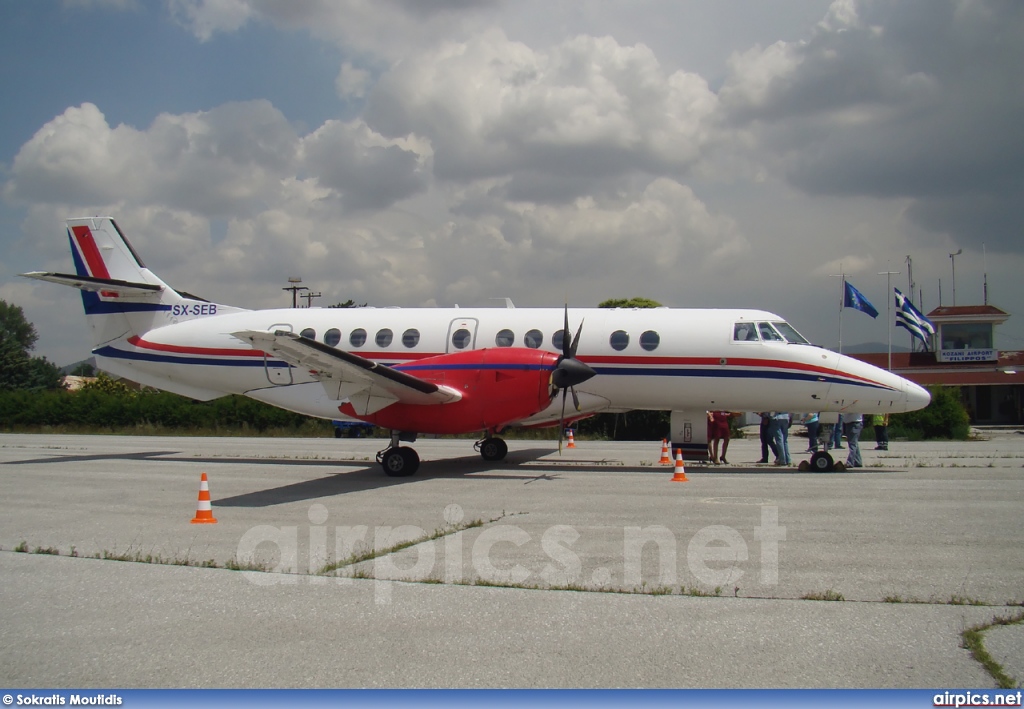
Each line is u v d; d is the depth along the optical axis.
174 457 18.19
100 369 18.28
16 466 15.95
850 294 27.55
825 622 5.25
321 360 12.32
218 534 8.40
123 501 10.88
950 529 8.41
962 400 37.00
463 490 11.77
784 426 16.30
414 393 13.09
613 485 12.34
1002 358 41.81
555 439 26.84
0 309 86.44
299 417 30.81
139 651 4.84
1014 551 7.33
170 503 10.65
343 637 5.05
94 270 18.33
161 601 5.86
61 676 4.48
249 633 5.15
